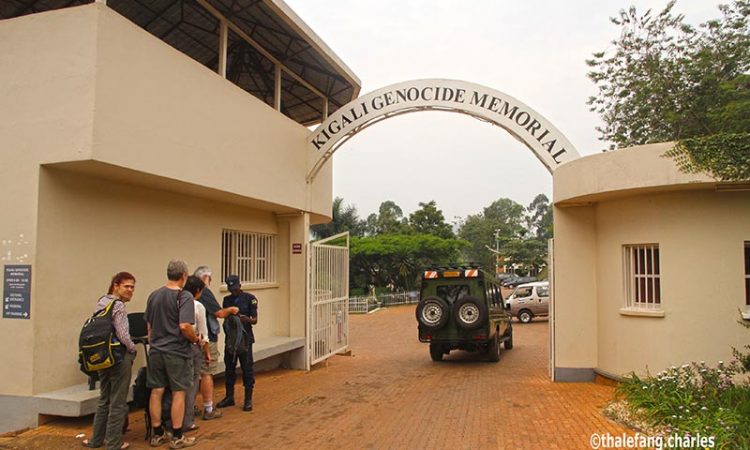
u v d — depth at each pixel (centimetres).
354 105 1231
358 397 917
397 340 2081
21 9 1000
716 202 844
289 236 1280
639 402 735
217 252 1058
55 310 703
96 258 771
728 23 1864
